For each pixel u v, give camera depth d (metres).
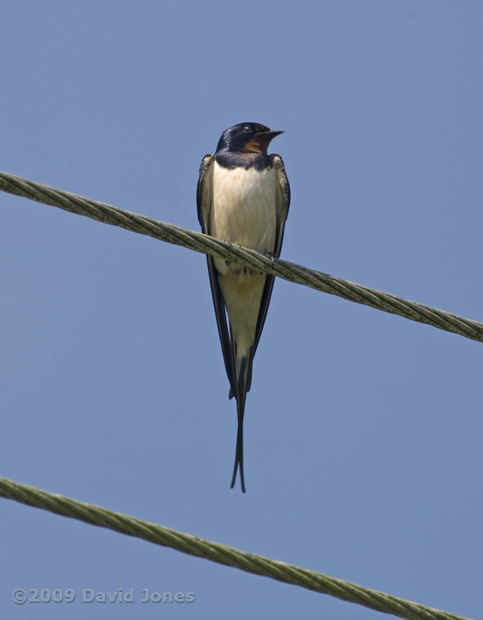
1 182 10.80
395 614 10.06
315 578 9.78
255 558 9.59
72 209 11.23
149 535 9.13
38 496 8.73
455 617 10.27
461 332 12.62
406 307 12.52
